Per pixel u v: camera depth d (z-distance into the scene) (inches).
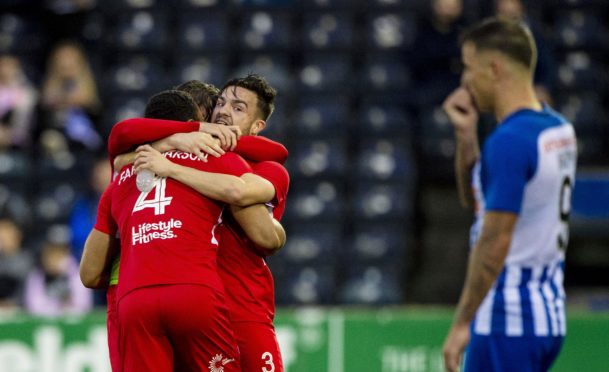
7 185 1485.0
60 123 1515.7
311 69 1617.9
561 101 1601.9
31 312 1155.9
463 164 699.4
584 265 1417.3
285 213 1450.5
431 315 1021.8
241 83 653.9
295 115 1560.0
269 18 1685.5
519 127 615.2
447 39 1537.9
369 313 1027.9
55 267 1197.7
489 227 603.5
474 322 636.7
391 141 1526.8
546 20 1715.1
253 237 610.2
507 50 632.4
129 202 608.1
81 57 1556.3
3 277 1268.5
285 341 1011.3
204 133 612.4
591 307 1285.7
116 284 633.6
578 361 999.6
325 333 1014.4
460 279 1435.8
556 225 630.5
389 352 1015.6
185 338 585.3
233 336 600.1
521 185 605.0
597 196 1315.2
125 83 1609.3
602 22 1721.2
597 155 1472.7
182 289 578.6
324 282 1384.1
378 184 1476.4
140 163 607.5
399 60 1630.2
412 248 1472.7
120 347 596.1
